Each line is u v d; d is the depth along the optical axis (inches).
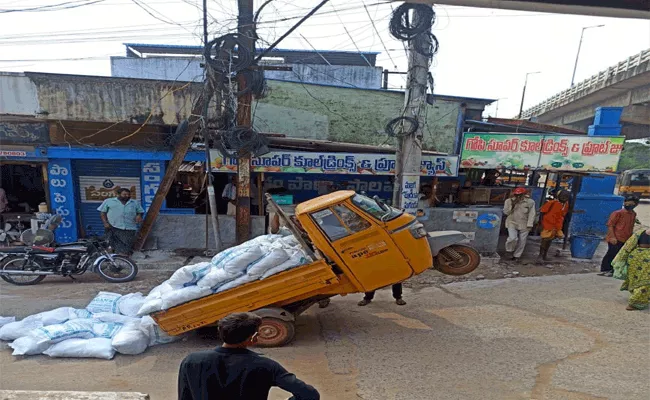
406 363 167.6
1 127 342.3
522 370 159.9
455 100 429.4
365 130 425.1
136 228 328.5
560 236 337.4
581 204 434.9
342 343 188.4
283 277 181.2
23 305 231.3
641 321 207.0
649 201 932.6
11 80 330.3
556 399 138.9
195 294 178.4
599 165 349.4
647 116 954.7
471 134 352.2
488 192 414.9
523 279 288.0
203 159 366.9
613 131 384.2
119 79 336.2
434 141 434.6
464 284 278.8
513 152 353.7
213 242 361.4
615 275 230.8
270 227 261.1
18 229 365.1
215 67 289.7
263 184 443.5
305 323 214.5
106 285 273.9
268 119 418.0
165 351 182.9
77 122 351.6
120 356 176.1
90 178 379.9
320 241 185.6
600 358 168.6
